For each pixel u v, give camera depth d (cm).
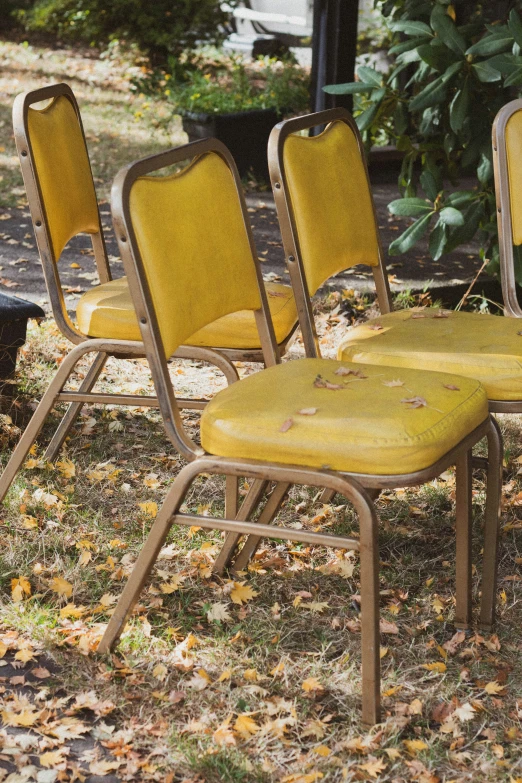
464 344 228
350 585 238
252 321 246
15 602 222
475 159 381
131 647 209
